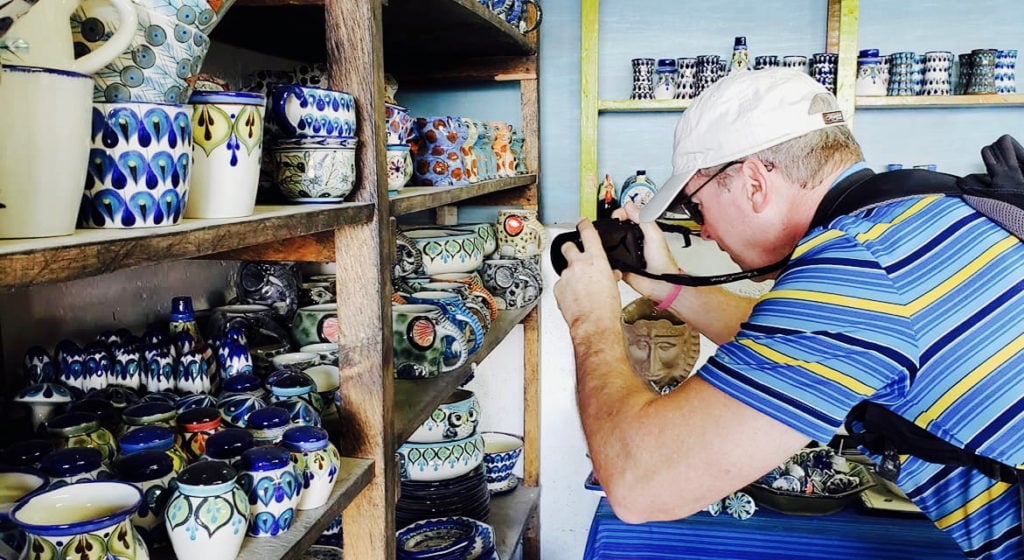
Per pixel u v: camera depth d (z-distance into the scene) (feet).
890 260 3.06
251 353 4.19
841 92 6.96
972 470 3.70
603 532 6.34
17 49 1.76
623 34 7.75
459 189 4.85
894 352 2.94
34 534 2.13
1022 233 3.07
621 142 7.85
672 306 5.30
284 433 3.02
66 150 1.82
